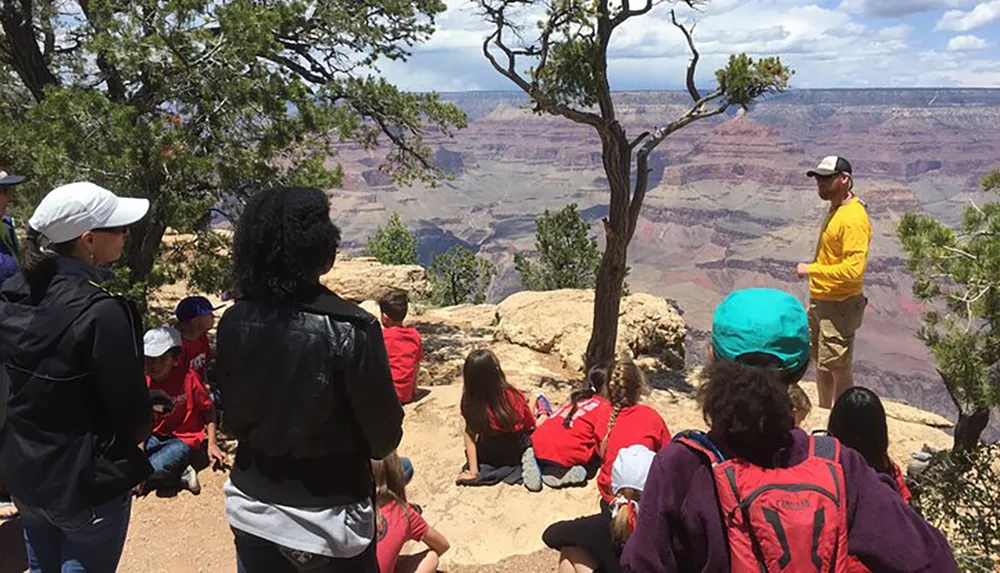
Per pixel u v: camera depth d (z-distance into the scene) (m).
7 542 3.77
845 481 1.67
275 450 1.98
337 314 1.95
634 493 2.96
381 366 2.00
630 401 4.08
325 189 6.59
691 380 7.93
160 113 6.59
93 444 2.43
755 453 1.70
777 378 1.73
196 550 4.05
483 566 3.96
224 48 6.33
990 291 3.56
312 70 9.80
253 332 1.96
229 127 6.32
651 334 9.27
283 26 8.37
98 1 6.40
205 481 4.77
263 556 2.10
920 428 6.63
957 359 3.68
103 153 5.71
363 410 1.99
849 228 5.42
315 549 2.01
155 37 6.06
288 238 1.94
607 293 7.21
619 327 8.97
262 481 2.03
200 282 6.25
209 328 5.04
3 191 3.73
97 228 2.50
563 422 4.83
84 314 2.36
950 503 3.68
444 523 4.41
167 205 5.76
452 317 12.39
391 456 3.44
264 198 1.99
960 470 3.73
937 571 1.61
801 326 1.92
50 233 2.43
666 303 9.99
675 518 1.72
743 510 1.62
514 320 9.56
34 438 2.38
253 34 6.26
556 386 7.54
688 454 1.74
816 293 5.65
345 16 8.98
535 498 4.64
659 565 1.72
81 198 2.46
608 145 6.70
